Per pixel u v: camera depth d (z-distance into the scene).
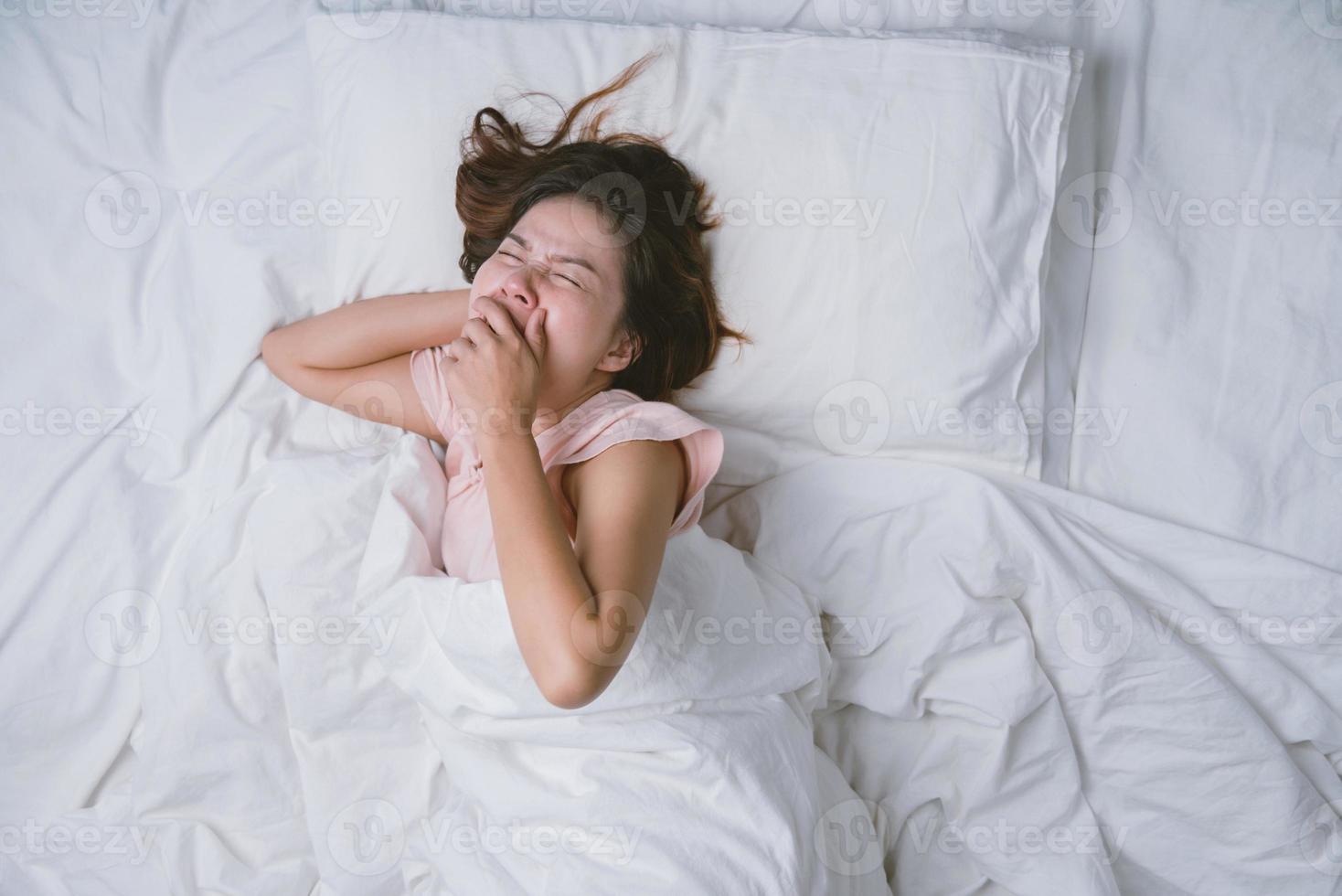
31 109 1.16
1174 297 1.17
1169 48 1.22
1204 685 1.01
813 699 1.02
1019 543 1.03
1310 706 1.04
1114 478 1.16
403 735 0.97
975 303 1.07
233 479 1.06
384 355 1.08
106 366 1.09
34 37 1.18
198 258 1.13
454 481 1.04
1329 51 1.18
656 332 1.02
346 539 0.97
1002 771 1.01
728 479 1.13
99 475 1.04
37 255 1.11
